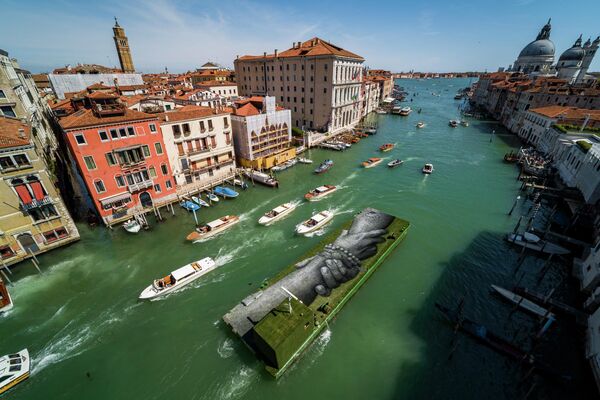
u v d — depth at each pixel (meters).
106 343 25.08
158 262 34.47
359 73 96.69
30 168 31.41
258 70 94.50
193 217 43.50
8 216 31.14
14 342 25.30
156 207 44.81
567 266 34.19
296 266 31.50
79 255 35.25
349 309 28.06
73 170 60.19
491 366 23.08
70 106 53.03
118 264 34.09
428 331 25.98
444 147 81.56
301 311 23.52
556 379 21.70
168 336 25.53
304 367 22.88
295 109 90.56
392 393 21.33
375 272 32.84
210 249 36.69
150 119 40.59
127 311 28.11
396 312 27.84
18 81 41.94
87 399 21.12
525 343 24.98
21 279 31.72
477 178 59.72
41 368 23.11
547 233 39.31
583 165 49.34
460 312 26.30
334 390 21.45
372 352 24.16
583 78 132.75
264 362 22.31
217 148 53.44
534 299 28.73
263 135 60.41
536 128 79.38
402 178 59.47
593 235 37.28
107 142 37.22
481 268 33.84
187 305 28.56
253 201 49.06
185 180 49.75
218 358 23.52
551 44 151.12
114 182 39.16
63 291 30.45
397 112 131.12
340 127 92.50
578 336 25.41
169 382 22.00
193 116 48.12
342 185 55.84
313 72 81.19
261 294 27.94
